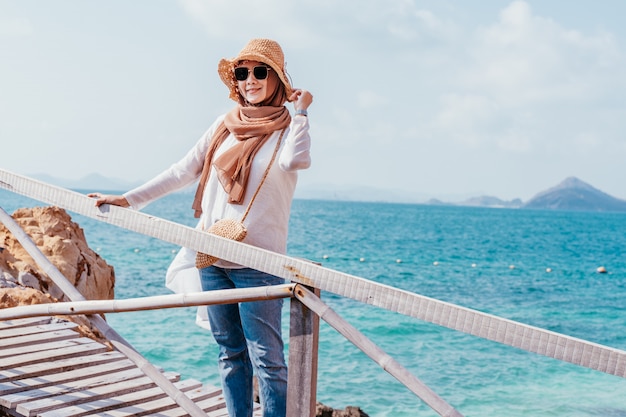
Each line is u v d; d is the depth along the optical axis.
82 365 4.34
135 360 3.56
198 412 3.44
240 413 3.60
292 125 3.22
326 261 45.91
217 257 3.04
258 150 3.29
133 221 3.27
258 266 2.92
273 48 3.35
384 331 18.55
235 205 3.31
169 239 3.15
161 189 3.62
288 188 3.35
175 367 13.55
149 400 4.04
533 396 13.09
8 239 8.47
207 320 3.72
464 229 97.56
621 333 22.92
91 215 3.45
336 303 22.12
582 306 28.42
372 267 42.62
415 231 87.00
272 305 3.23
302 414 2.91
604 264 50.47
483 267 44.28
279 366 3.27
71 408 3.72
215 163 3.29
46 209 9.55
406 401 11.99
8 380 3.96
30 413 3.61
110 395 3.97
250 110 3.34
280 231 3.34
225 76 3.50
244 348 3.60
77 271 8.63
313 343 2.88
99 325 3.61
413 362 15.64
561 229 110.94
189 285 3.69
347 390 12.52
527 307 27.97
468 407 12.49
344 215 130.62
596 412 12.14
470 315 2.46
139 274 31.11
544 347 2.33
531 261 50.72
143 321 17.36
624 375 2.19
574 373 14.70
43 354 4.35
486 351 16.61
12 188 3.75
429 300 2.54
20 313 3.78
